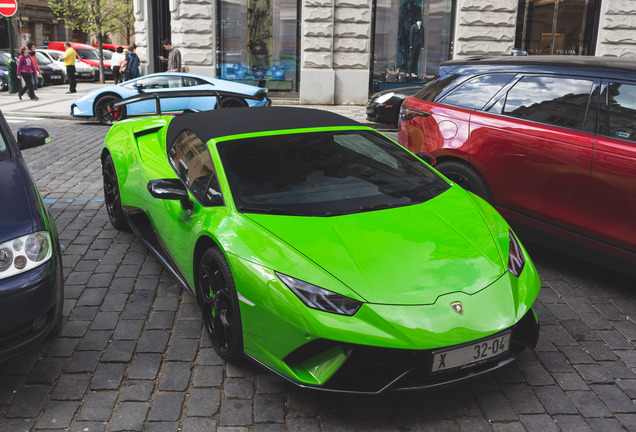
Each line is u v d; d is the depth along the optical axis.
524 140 4.49
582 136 4.18
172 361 3.35
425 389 2.73
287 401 2.99
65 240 5.20
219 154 3.65
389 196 3.48
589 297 4.20
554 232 4.41
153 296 4.14
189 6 16.06
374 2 16.45
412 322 2.66
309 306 2.71
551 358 3.41
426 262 2.93
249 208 3.27
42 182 7.25
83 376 3.19
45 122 12.76
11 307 2.88
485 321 2.74
